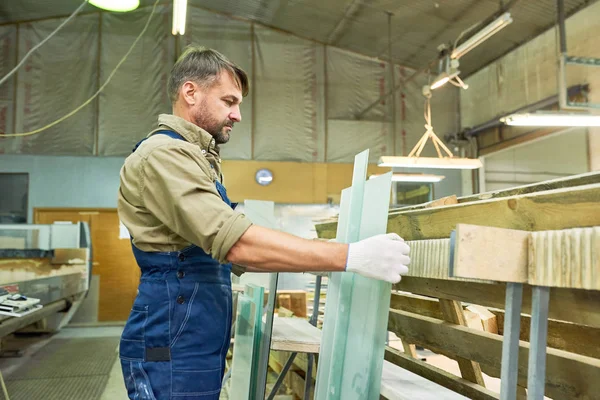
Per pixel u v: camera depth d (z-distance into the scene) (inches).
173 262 50.5
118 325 307.3
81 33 330.6
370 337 51.8
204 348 50.5
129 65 332.5
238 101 58.1
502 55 308.0
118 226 319.9
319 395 63.7
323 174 341.1
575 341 56.5
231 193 328.8
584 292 38.6
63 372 179.3
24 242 240.5
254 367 77.2
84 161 319.6
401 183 347.6
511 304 34.4
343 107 352.8
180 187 45.6
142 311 50.3
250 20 348.8
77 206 315.3
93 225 316.5
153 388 48.6
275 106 345.7
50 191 314.2
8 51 321.4
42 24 327.3
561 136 317.1
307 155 344.2
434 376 69.7
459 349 62.7
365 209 57.6
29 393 152.6
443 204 60.2
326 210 335.9
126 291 317.1
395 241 44.5
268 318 72.6
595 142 247.6
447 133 357.4
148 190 48.0
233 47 345.7
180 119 53.8
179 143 48.5
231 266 58.7
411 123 357.1
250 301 84.2
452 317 65.8
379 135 353.4
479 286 56.7
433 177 241.6
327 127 349.1
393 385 51.0
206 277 51.7
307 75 351.9
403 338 81.1
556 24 257.3
